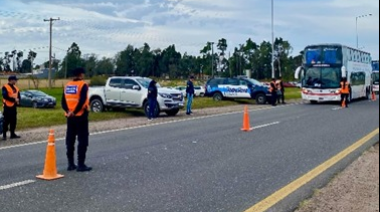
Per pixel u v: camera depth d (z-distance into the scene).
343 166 10.81
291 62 113.25
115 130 17.86
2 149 12.91
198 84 57.25
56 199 7.53
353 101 41.91
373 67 54.59
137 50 86.62
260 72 109.44
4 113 15.20
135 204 7.31
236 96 38.59
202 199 7.68
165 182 8.86
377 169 10.42
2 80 72.88
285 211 7.11
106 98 25.53
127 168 10.17
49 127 19.06
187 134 16.56
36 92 40.66
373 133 17.12
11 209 6.95
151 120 22.30
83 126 9.86
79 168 9.80
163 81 59.69
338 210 7.13
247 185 8.73
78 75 9.93
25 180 8.86
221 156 11.89
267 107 33.34
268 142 14.58
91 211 6.90
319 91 36.09
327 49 35.84
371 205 7.43
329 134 16.77
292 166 10.68
